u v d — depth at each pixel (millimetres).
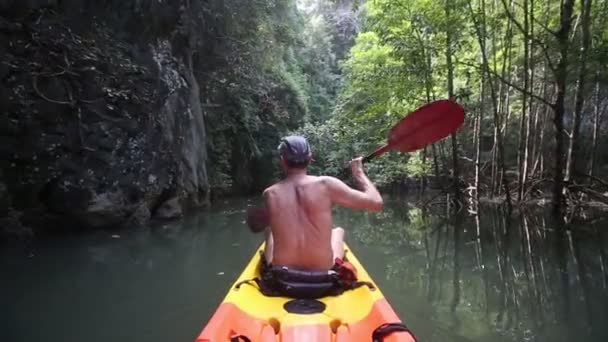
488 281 5629
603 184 10547
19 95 8555
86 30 9680
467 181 15320
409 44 13094
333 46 27562
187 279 5750
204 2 12664
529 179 12750
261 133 19344
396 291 5168
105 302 4926
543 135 13789
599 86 12289
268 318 2787
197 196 12852
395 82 13938
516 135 16984
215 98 15938
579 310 4531
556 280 5680
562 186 10273
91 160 9531
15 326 4270
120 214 9930
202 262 6641
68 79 9180
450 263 6559
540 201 11875
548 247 7559
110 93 9781
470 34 12812
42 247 7887
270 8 15078
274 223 3133
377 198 3162
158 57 11234
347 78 21016
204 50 13859
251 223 3279
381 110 15062
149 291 5285
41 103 8820
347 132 19016
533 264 6496
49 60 8891
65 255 7270
